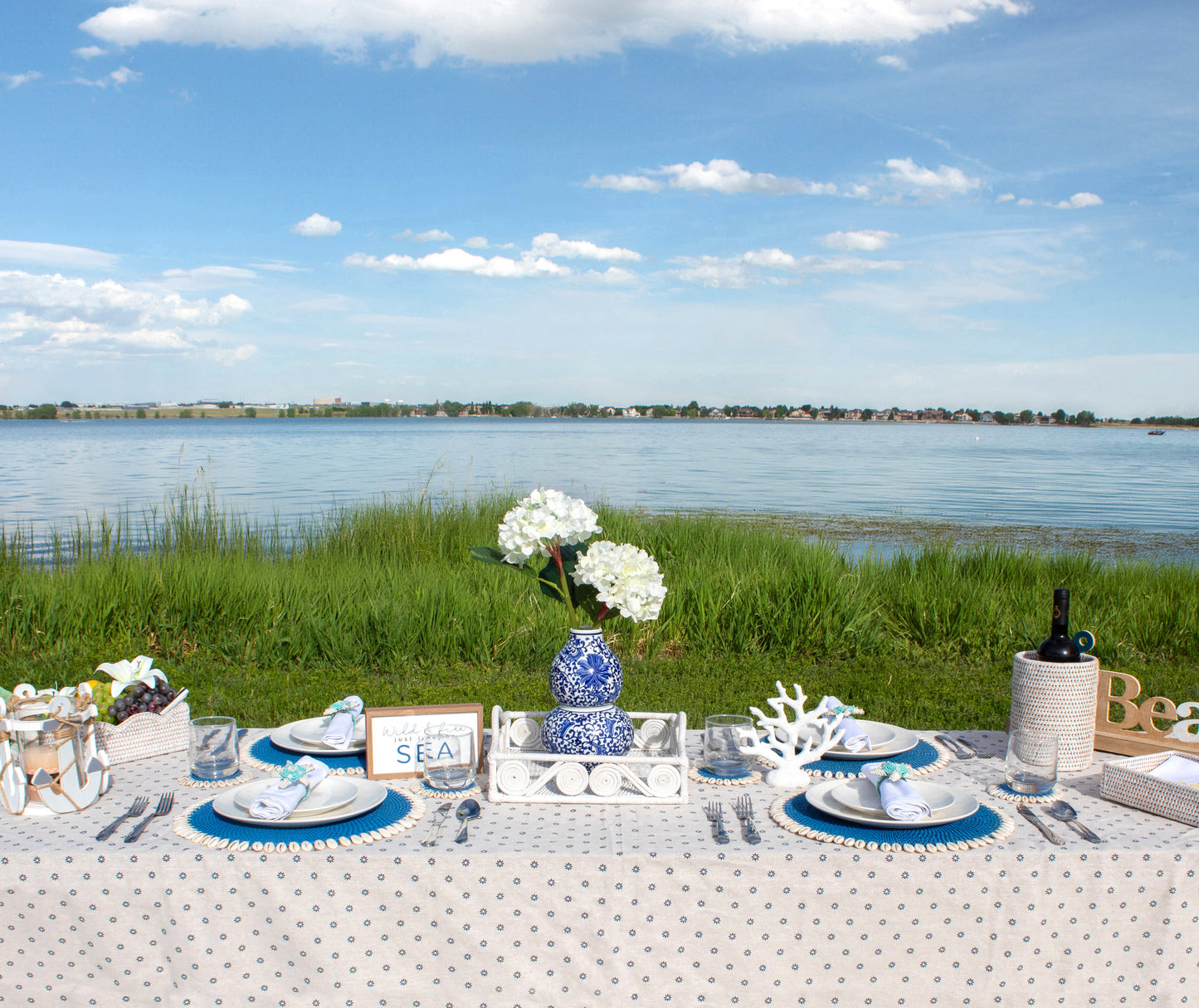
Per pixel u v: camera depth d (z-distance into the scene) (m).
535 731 2.69
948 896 1.88
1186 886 1.90
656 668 7.18
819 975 1.91
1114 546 16.05
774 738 2.57
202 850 1.88
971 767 2.54
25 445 62.78
